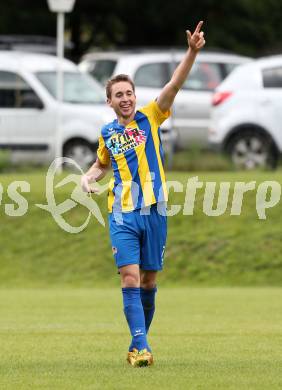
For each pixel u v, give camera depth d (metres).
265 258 51.75
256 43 117.25
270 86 68.62
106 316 37.31
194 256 52.16
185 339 31.05
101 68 80.44
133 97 26.22
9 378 24.56
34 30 115.00
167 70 77.56
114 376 24.62
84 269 52.38
